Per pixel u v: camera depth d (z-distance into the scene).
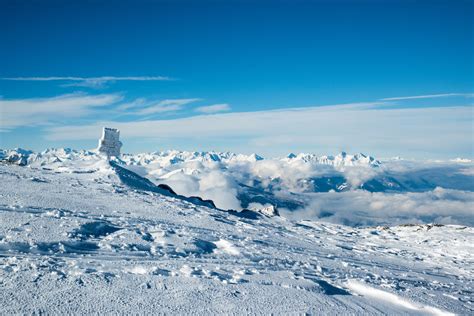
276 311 9.26
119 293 9.09
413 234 52.09
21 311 7.50
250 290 10.70
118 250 15.34
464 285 20.27
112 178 47.97
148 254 15.30
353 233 51.28
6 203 22.30
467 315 11.72
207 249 18.62
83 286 9.27
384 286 14.24
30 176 38.94
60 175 45.78
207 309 8.80
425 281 19.30
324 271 16.91
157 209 31.28
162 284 10.17
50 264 10.97
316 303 10.39
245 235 26.38
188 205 39.31
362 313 10.23
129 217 24.86
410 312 11.29
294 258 19.80
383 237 48.88
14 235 14.59
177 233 20.72
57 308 7.85
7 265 10.28
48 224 17.33
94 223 18.95
